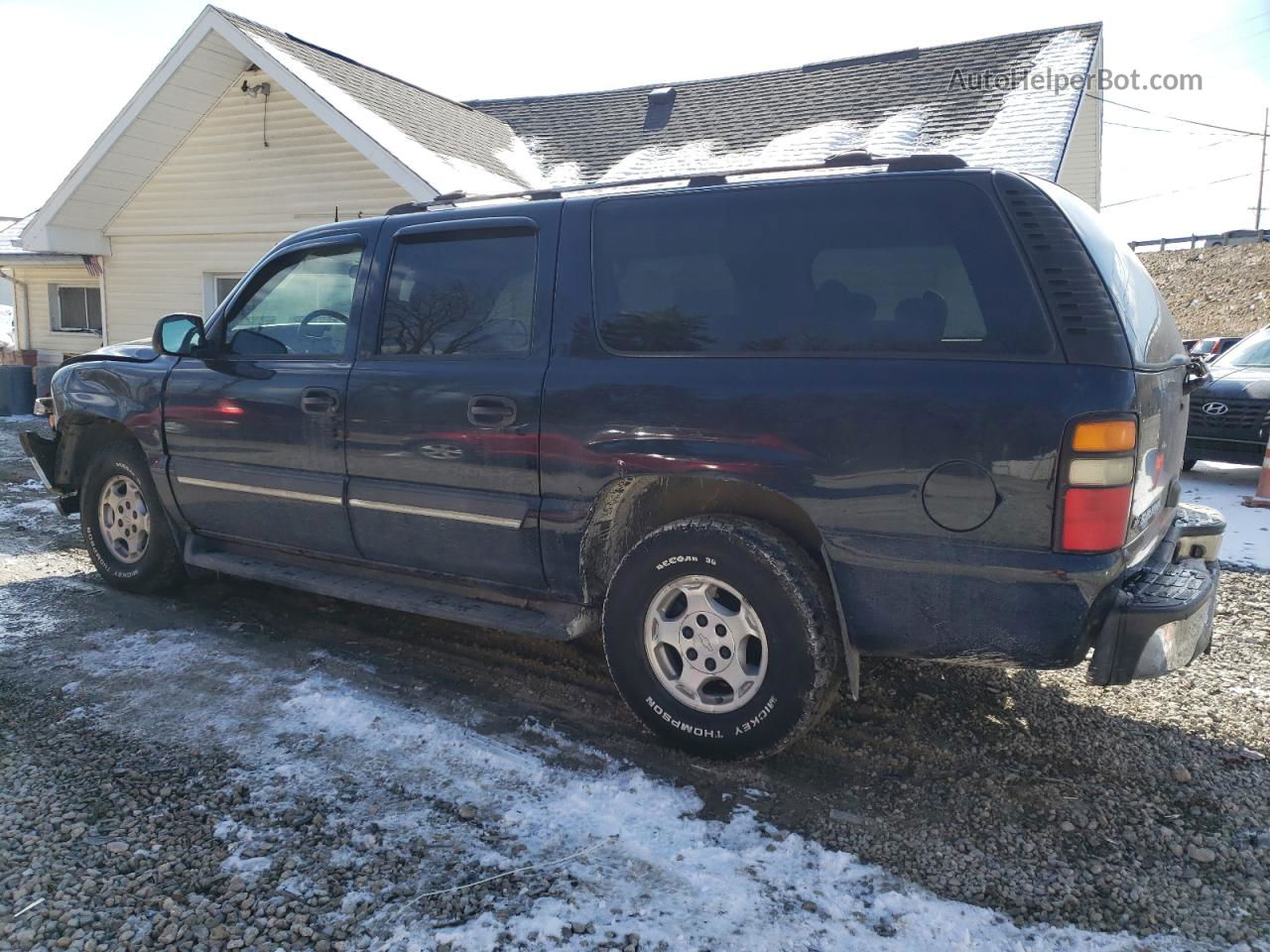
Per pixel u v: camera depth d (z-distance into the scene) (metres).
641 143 14.34
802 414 2.90
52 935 2.28
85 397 4.91
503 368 3.50
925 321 2.81
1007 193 2.78
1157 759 3.26
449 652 4.22
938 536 2.73
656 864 2.60
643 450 3.15
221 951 2.24
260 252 13.05
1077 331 2.62
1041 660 2.69
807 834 2.76
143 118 12.44
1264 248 40.03
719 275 3.16
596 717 3.55
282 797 2.94
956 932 2.32
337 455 3.94
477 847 2.68
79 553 5.95
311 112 12.19
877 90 13.79
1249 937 2.32
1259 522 7.09
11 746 3.26
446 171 11.07
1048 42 13.62
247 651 4.20
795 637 2.95
